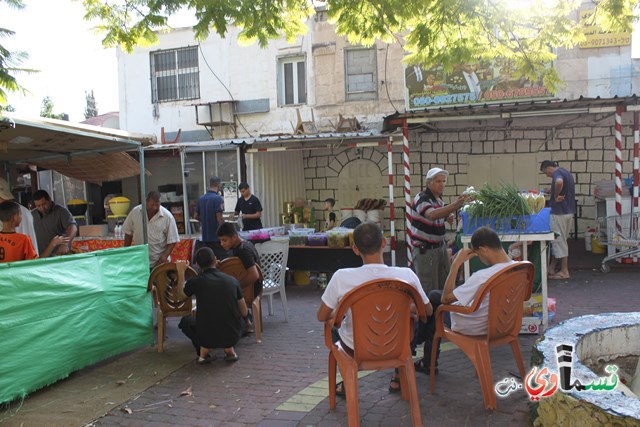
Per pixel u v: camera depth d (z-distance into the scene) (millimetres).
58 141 5844
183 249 9453
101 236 11523
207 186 12016
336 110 13945
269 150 11250
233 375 4926
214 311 5082
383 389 4391
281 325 6711
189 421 3980
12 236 4895
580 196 13062
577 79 12438
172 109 15242
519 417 3725
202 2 5457
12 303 4348
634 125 9305
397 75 13562
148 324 5801
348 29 6340
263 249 6746
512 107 9258
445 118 9703
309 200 14438
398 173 13836
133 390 4625
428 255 5527
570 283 8430
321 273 9148
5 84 5160
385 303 3518
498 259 4023
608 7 5637
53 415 4145
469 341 3973
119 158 7379
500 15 5672
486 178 13570
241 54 14617
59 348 4734
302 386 4570
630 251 8859
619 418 2533
